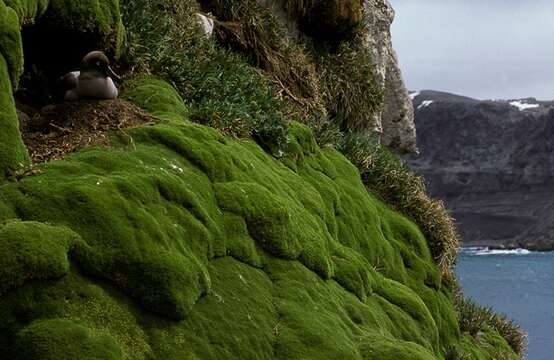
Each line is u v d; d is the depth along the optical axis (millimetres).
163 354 5145
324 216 8320
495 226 139625
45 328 4738
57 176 5648
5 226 4965
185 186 6230
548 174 137875
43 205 5266
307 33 13414
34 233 4961
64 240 5059
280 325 6137
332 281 7398
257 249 6641
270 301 6281
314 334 6160
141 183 5832
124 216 5438
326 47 13609
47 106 7062
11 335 4730
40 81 7562
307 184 8602
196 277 5586
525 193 140250
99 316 4988
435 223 11320
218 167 6891
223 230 6371
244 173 7234
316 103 11984
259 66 11625
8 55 5898
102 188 5559
